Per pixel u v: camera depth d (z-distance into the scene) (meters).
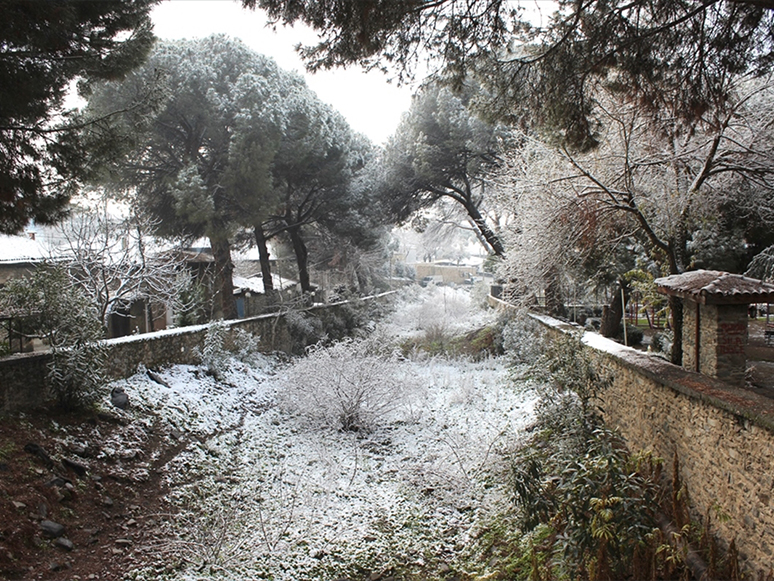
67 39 6.21
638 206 8.20
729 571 3.93
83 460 6.77
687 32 5.57
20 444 6.37
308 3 5.36
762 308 14.20
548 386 7.57
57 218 7.08
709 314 5.57
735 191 8.67
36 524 5.34
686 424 5.05
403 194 19.28
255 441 8.96
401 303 27.75
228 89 16.20
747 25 5.44
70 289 8.06
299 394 10.03
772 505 3.70
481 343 16.42
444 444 8.70
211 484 7.27
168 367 10.89
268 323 15.73
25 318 7.52
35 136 6.46
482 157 16.69
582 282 11.56
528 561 5.07
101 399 8.16
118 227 12.90
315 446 8.84
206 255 19.83
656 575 4.12
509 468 6.39
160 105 7.81
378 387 9.95
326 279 26.28
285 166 17.97
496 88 6.66
